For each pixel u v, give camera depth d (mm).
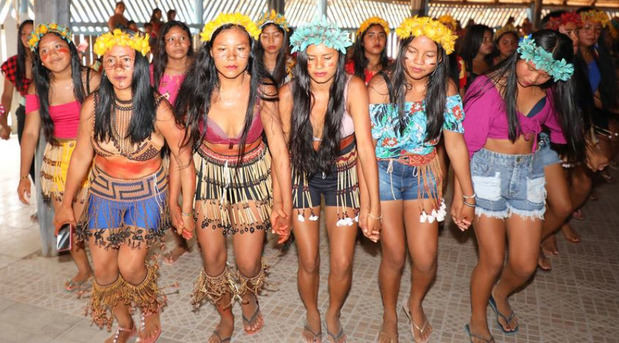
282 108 2537
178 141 2555
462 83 4602
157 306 2900
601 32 3750
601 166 3658
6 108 4328
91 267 3801
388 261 2816
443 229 4660
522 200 2754
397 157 2666
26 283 3588
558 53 2473
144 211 2633
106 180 2600
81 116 2537
